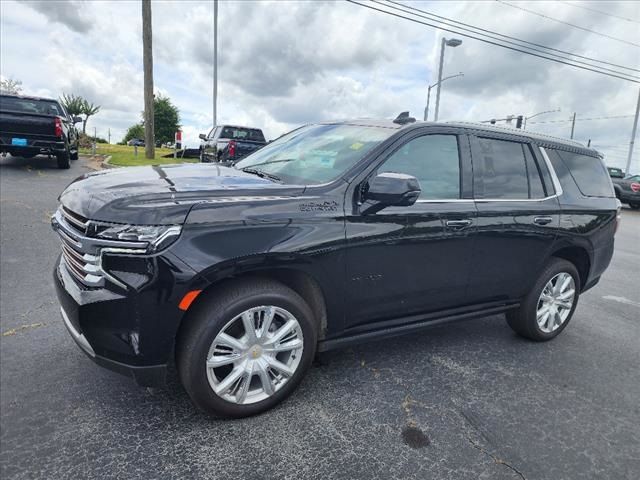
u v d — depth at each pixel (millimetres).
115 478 2285
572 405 3227
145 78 16516
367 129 3562
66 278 2713
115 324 2418
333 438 2682
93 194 2625
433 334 4328
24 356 3346
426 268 3330
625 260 8789
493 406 3139
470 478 2445
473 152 3643
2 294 4398
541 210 3953
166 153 24203
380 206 2998
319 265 2824
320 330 3076
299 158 3527
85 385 3039
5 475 2256
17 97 12484
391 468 2477
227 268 2525
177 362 2627
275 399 2879
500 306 3961
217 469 2383
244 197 2684
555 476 2510
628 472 2576
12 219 7043
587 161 4582
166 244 2375
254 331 2709
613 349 4273
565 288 4371
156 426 2686
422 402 3119
